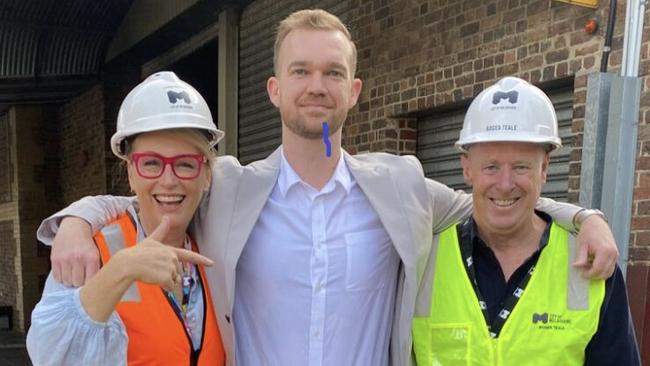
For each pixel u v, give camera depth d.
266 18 6.73
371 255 2.10
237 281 2.10
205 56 9.03
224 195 2.08
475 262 2.08
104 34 9.58
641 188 3.29
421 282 2.14
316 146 2.08
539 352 1.92
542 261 2.01
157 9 8.08
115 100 10.14
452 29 4.53
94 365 1.60
